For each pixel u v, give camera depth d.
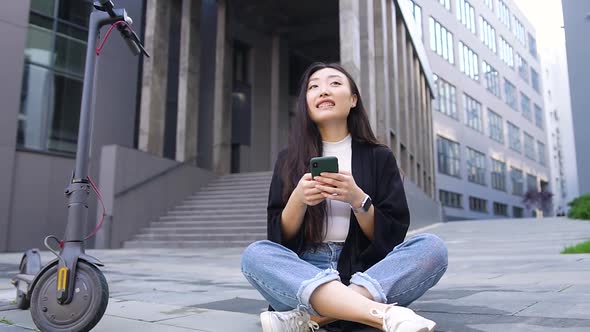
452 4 41.84
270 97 21.88
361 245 2.15
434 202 22.97
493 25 50.69
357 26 12.11
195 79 16.45
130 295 3.77
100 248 11.31
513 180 51.00
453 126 38.94
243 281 4.80
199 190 15.23
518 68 57.00
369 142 2.33
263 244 2.05
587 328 2.03
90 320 2.04
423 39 36.47
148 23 15.10
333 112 2.26
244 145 20.33
